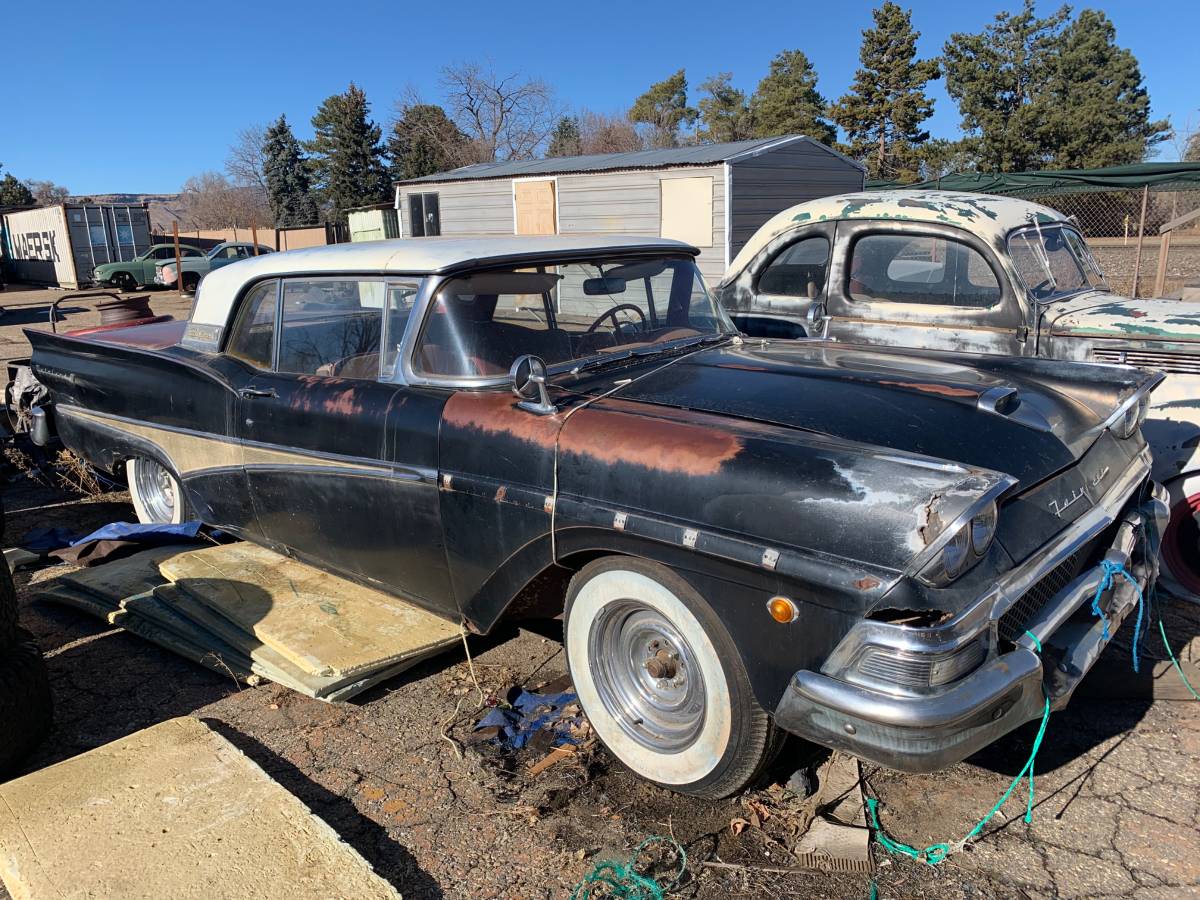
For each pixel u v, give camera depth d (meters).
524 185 16.11
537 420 2.98
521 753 3.11
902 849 2.58
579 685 3.04
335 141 52.25
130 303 6.67
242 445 4.06
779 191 14.62
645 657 2.88
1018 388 3.26
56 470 6.70
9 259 35.75
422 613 3.80
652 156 15.29
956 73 41.31
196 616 3.91
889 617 2.23
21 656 3.20
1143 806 2.75
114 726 3.38
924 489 2.25
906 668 2.19
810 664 2.34
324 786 2.96
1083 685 3.37
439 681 3.62
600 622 2.91
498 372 3.28
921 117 40.66
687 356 3.60
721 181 13.64
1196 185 11.38
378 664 3.41
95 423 5.13
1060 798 2.80
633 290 3.81
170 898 2.31
